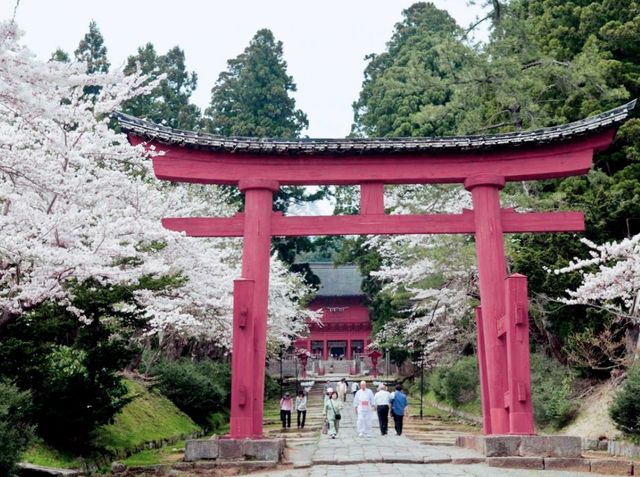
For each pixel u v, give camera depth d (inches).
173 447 853.8
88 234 536.7
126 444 756.0
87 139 571.2
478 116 1142.3
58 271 492.7
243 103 2219.5
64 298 553.0
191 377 1111.0
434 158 727.1
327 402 964.0
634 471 572.4
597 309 898.7
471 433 1004.6
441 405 1518.2
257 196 714.8
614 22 1089.4
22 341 532.7
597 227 947.3
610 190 975.6
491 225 708.7
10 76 376.8
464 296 1107.3
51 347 597.9
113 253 526.9
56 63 394.9
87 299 590.2
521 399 636.1
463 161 727.1
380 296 1680.6
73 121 538.6
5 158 455.2
